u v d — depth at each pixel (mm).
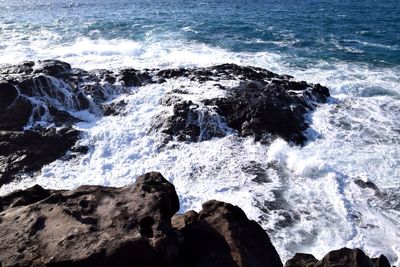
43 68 19859
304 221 12828
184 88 20188
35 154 15695
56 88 18875
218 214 8328
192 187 14492
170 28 37000
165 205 7719
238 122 17969
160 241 6719
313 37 34781
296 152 16641
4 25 38281
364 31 37594
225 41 32594
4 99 17484
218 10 49719
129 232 6879
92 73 20797
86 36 33344
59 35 33656
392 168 15508
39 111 17828
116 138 17000
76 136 16891
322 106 20266
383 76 25062
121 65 24391
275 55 29141
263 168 15531
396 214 13273
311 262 8188
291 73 25344
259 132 17469
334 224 12719
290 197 13930
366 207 13508
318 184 14555
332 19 43812
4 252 6441
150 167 15578
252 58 28188
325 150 16797
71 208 7422
